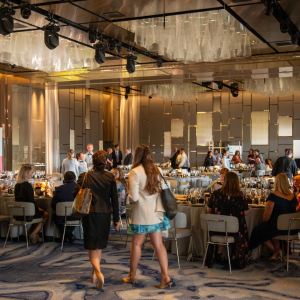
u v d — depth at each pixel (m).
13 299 3.72
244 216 4.79
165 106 17.98
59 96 14.38
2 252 5.61
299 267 4.87
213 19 6.80
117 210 4.02
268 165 12.12
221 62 9.38
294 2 5.57
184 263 5.04
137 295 3.83
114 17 6.46
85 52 9.04
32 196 5.95
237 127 16.95
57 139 14.26
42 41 8.09
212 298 3.75
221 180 6.36
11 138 12.36
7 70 10.74
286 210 4.95
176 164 13.53
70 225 5.91
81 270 4.70
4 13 5.74
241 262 4.73
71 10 6.12
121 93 17.31
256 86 12.55
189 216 5.41
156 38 7.57
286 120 16.30
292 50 8.50
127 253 5.56
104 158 4.10
